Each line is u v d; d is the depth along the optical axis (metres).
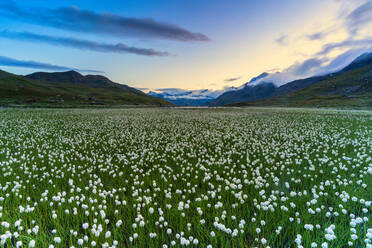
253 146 10.64
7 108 48.19
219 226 3.51
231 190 5.56
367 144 10.22
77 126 19.30
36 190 5.63
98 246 3.61
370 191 5.03
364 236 3.42
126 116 32.06
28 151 9.84
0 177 6.37
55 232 3.67
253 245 3.56
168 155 9.16
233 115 34.25
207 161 8.04
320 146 10.00
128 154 9.22
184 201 5.09
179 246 3.58
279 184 6.07
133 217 4.50
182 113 41.28
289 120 24.31
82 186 5.93
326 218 4.34
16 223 3.60
